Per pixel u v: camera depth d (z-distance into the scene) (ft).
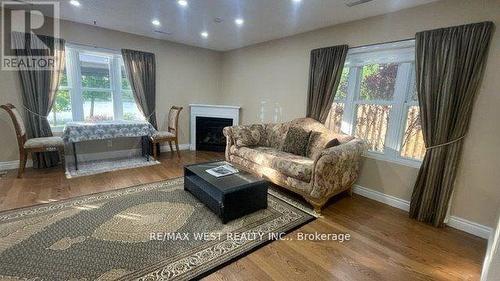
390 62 9.83
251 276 5.71
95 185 10.59
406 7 9.05
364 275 5.91
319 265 6.20
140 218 7.95
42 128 12.40
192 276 5.59
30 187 10.09
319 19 10.81
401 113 9.67
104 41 13.80
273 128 13.62
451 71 7.91
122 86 15.30
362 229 8.00
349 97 11.37
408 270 6.15
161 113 16.76
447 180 8.17
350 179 9.95
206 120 17.87
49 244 6.44
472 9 7.64
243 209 8.36
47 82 12.29
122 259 6.01
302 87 13.30
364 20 10.41
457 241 7.52
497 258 3.77
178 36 14.90
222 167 9.95
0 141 11.78
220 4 9.70
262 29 12.64
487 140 7.64
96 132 12.60
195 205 8.97
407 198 9.56
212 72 18.92
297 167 9.27
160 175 12.18
